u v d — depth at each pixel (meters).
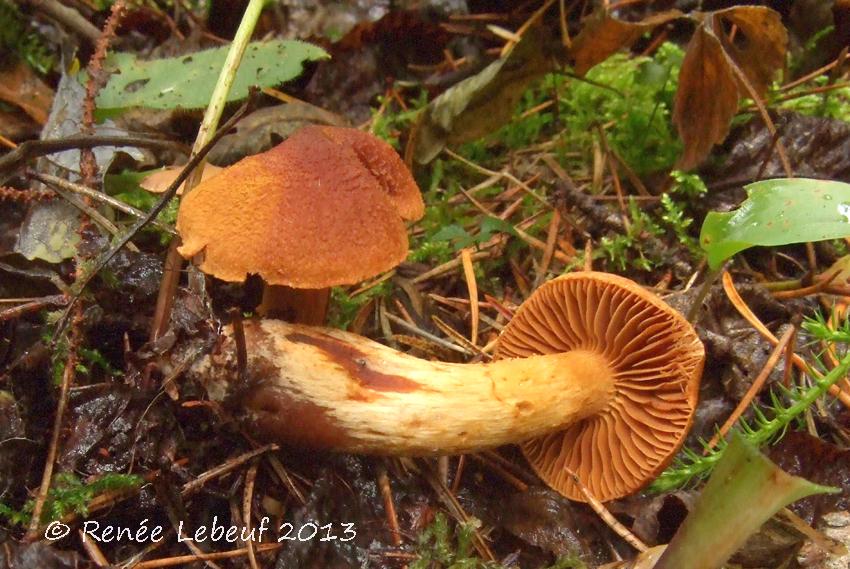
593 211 0.32
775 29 0.31
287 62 0.30
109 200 0.27
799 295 0.30
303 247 0.25
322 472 0.26
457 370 0.26
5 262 0.28
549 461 0.28
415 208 0.27
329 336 0.26
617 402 0.27
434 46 0.36
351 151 0.26
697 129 0.31
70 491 0.25
